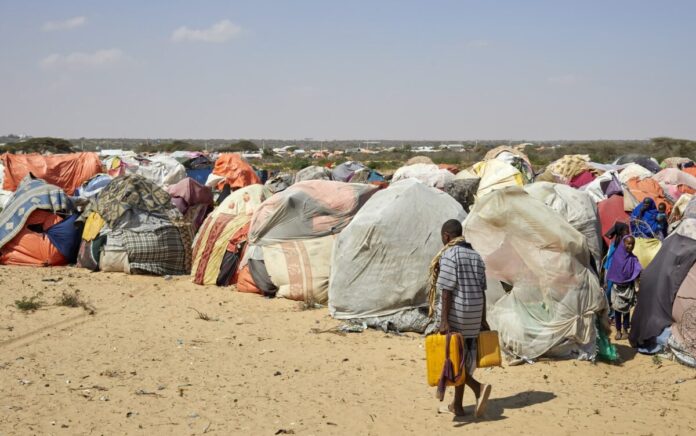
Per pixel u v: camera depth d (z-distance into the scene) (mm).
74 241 15055
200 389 7332
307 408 6777
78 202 16375
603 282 11383
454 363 6117
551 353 8555
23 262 14836
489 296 8953
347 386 7492
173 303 11734
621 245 9727
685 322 8367
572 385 7609
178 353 8727
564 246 8648
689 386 7516
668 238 8992
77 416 6477
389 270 10242
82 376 7680
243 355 8703
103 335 9555
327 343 9344
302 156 88500
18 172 21734
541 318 8523
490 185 16438
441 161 66062
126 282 13398
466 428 6195
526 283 8688
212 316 10875
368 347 9180
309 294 11820
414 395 7195
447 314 6223
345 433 6137
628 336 9367
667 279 8617
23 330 9672
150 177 24109
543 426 6211
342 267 10625
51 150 73875
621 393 7305
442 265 6262
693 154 64688
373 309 10289
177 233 14531
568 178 22078
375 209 10688
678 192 19688
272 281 12219
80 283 13156
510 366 8375
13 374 7660
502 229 9031
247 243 12961
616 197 14836
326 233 12422
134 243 14031
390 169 57688
